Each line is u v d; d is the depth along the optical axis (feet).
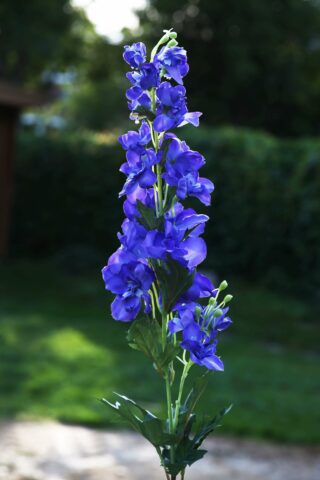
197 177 5.18
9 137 52.44
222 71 104.12
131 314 5.06
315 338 35.94
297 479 18.07
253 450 19.99
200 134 49.88
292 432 21.18
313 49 107.04
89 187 55.93
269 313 40.19
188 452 5.04
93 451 19.47
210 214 49.06
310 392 25.94
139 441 20.45
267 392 25.43
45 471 17.88
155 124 5.08
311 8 104.58
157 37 105.09
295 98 105.09
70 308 39.93
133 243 5.08
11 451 19.02
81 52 104.53
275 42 102.06
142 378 26.43
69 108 142.51
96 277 49.29
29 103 49.75
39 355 29.14
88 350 30.32
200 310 5.03
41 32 80.59
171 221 5.04
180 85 5.13
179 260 4.89
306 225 45.01
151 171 5.06
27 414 22.09
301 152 46.47
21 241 57.41
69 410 22.47
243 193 47.88
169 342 5.10
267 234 46.91
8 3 78.02
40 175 56.85
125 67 116.16
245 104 106.22
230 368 28.45
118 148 55.57
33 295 42.80
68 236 56.80
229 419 21.97
